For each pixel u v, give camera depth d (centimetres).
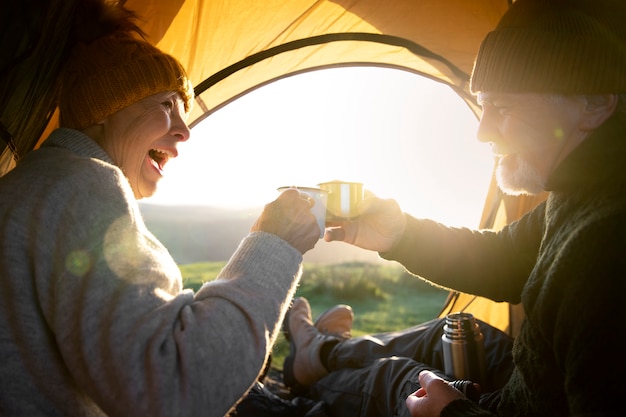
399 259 172
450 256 167
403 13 242
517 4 120
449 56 263
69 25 130
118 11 134
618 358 88
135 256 103
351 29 252
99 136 130
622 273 92
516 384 133
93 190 107
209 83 249
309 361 260
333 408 226
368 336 260
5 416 101
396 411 194
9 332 101
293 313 286
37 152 118
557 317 100
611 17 114
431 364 228
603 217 100
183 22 220
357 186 153
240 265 113
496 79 117
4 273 101
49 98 152
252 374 103
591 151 113
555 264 104
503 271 165
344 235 173
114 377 94
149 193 142
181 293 106
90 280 98
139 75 126
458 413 123
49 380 104
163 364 94
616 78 109
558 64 110
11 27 128
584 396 91
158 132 132
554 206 124
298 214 122
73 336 97
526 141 117
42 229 101
